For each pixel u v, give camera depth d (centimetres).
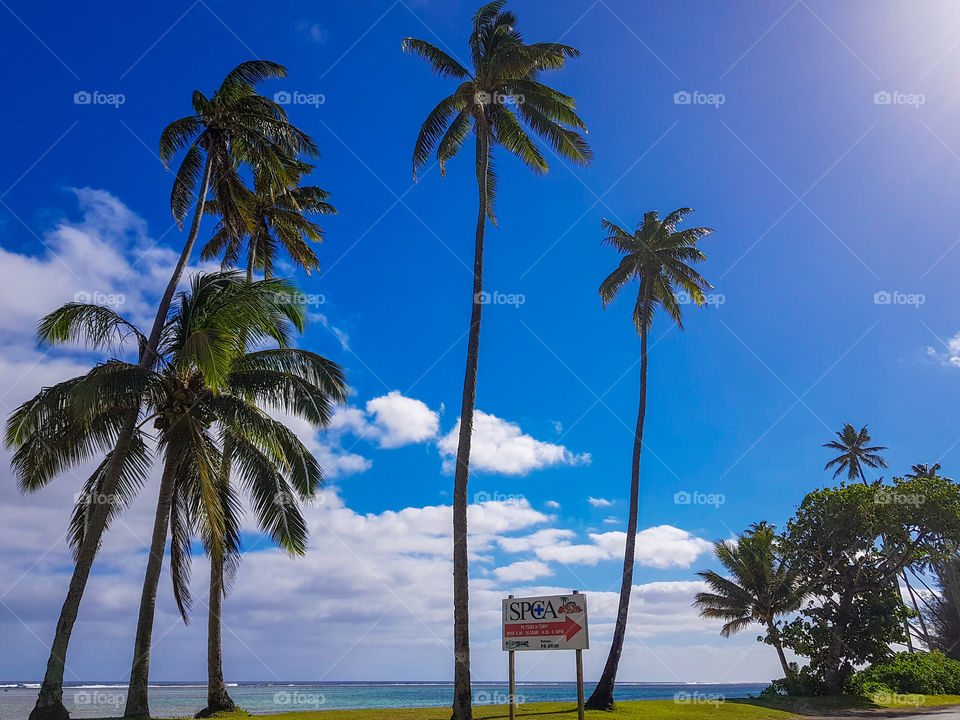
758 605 4488
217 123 2647
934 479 4275
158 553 2081
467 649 2102
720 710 2952
